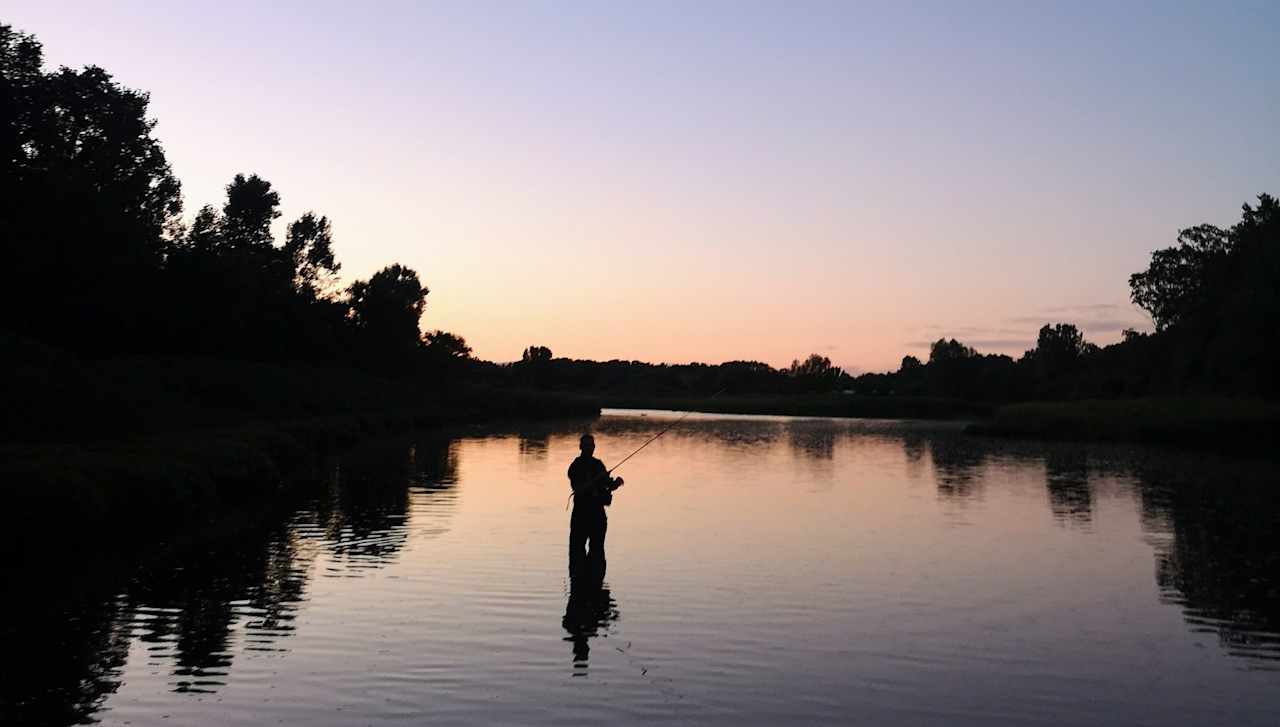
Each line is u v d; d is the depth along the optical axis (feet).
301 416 140.87
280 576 34.88
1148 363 276.62
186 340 177.88
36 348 103.24
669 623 28.17
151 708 20.25
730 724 19.52
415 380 268.82
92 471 45.29
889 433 174.29
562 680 22.45
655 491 67.00
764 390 447.42
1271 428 143.23
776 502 60.03
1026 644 26.09
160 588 32.78
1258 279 197.67
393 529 46.78
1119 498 62.64
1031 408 193.88
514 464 88.79
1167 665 24.14
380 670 23.18
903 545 42.73
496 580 34.35
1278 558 39.52
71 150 157.79
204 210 229.25
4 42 145.07
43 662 23.71
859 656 24.81
